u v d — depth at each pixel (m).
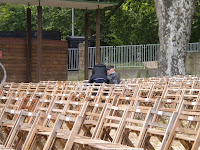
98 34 54.69
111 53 67.19
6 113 21.17
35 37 66.56
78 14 84.94
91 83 35.41
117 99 24.30
